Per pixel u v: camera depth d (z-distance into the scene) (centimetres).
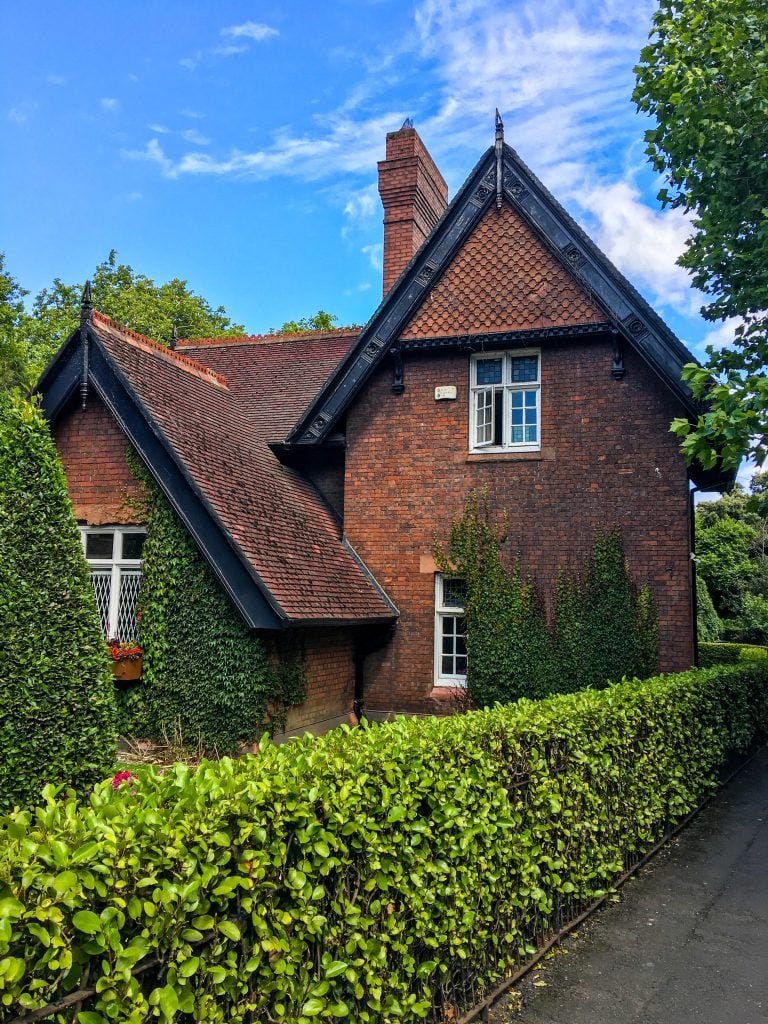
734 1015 459
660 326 1135
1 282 3209
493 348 1255
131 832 259
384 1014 372
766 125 877
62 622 669
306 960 334
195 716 978
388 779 392
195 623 992
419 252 1283
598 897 623
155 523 1030
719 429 811
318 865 338
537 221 1224
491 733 500
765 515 961
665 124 966
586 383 1212
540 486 1218
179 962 268
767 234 866
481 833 467
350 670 1248
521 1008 461
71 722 660
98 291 3809
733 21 896
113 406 1049
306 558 1118
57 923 229
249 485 1151
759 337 962
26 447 682
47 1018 234
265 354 1783
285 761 365
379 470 1304
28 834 253
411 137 1543
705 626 2772
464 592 1258
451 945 430
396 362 1299
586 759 615
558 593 1184
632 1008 464
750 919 607
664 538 1156
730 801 1013
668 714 827
